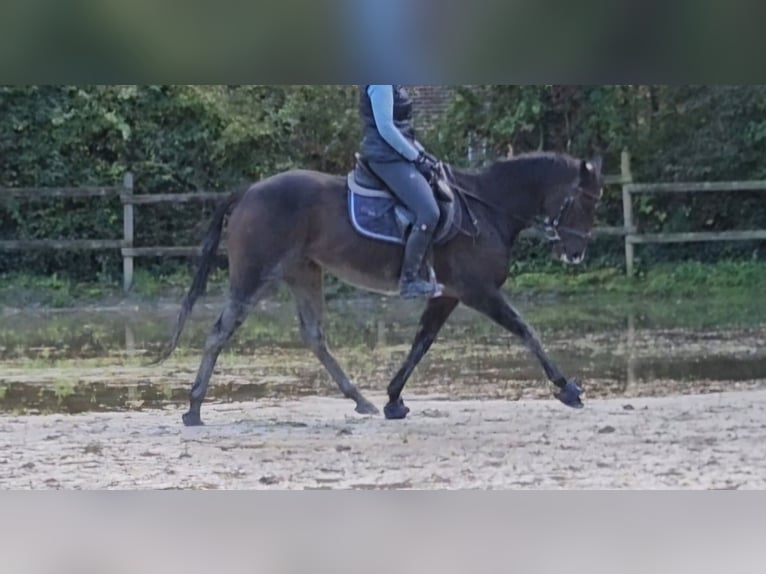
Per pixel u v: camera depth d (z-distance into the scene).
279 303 20.22
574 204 10.21
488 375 12.69
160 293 21.17
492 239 10.05
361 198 9.83
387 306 19.59
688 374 12.34
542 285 20.72
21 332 17.14
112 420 10.28
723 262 21.36
